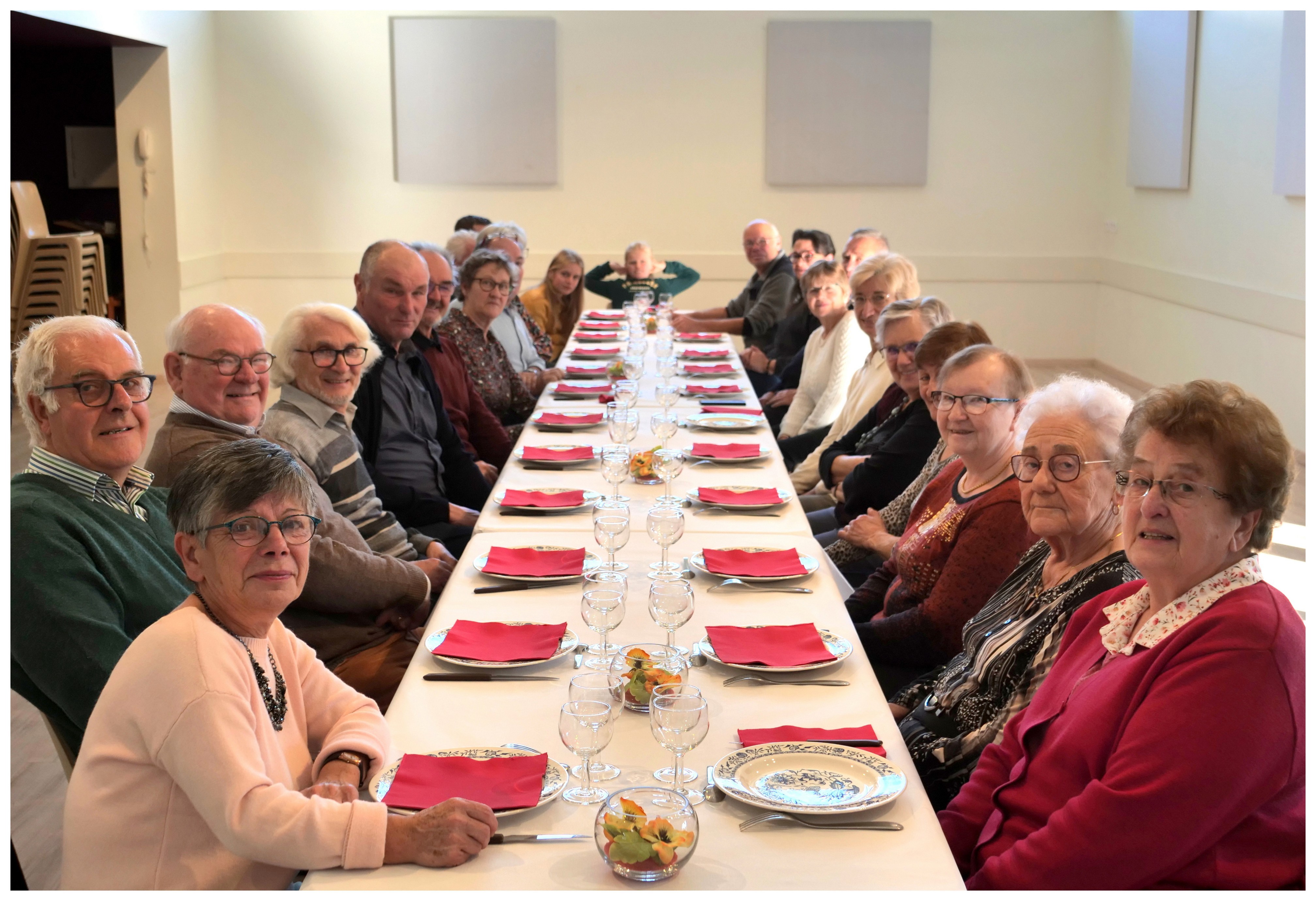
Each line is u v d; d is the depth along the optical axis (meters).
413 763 1.50
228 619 1.49
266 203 9.25
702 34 8.88
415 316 3.49
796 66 8.87
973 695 1.91
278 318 9.42
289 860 1.31
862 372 4.05
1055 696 1.62
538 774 1.48
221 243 9.30
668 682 1.72
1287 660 1.30
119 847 1.37
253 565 1.46
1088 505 1.79
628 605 2.18
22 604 1.78
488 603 2.18
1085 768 1.45
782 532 2.65
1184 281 7.52
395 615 2.57
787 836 1.38
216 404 2.40
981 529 2.24
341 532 2.56
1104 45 8.79
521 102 9.02
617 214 9.18
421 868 1.31
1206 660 1.31
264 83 9.09
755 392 5.24
